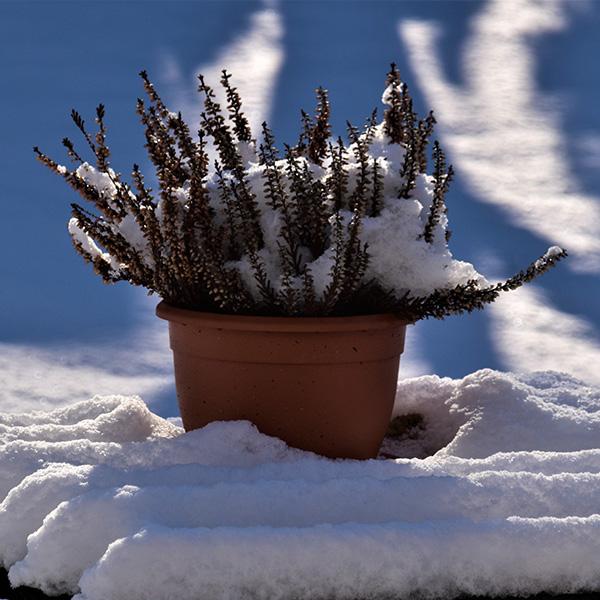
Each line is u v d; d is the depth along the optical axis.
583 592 2.71
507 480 2.94
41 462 3.15
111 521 2.71
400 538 2.63
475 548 2.65
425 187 3.62
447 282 3.49
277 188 3.51
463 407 3.85
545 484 2.94
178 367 3.58
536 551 2.67
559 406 3.79
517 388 3.80
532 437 3.61
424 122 3.85
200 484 2.98
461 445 3.64
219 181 3.53
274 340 3.39
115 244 3.58
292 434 3.44
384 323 3.44
